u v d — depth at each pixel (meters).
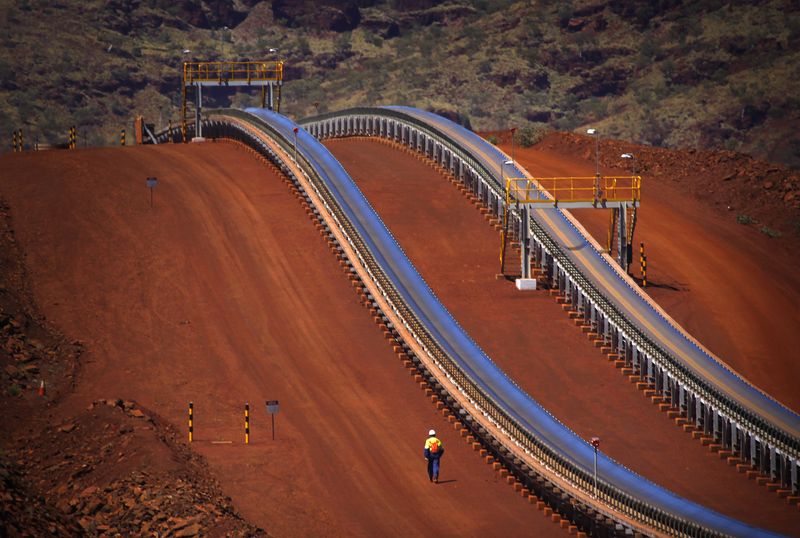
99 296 94.94
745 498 71.12
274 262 101.88
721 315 99.75
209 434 75.62
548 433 76.06
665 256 110.31
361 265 100.12
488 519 67.00
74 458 70.06
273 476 70.50
